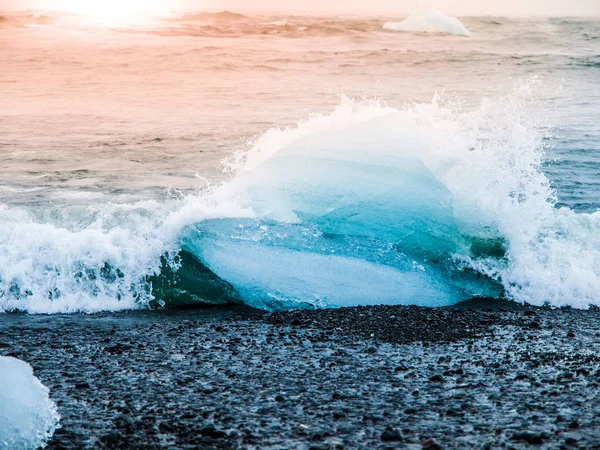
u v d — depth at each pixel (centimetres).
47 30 8600
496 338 1422
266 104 4491
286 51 7456
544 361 1262
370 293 1686
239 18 11488
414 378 1170
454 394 1088
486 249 1836
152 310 1638
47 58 6444
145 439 918
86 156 3027
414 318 1549
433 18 10081
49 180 2612
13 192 2428
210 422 975
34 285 1680
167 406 1036
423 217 1881
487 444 890
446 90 5138
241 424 969
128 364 1237
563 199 2475
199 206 1931
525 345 1371
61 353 1299
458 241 1848
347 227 1881
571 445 883
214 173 2780
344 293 1680
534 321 1561
